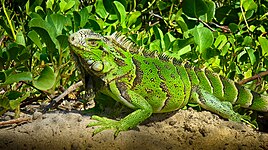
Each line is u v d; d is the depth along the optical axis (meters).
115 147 4.63
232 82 5.49
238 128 5.03
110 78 4.70
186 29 6.25
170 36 6.07
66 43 5.25
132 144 4.68
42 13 6.08
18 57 5.24
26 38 5.82
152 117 5.03
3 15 6.58
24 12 6.60
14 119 4.91
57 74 5.47
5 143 4.58
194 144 4.86
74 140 4.63
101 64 4.65
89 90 4.92
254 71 6.19
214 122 5.07
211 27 6.96
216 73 5.46
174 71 4.96
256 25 6.86
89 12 6.12
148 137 4.77
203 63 5.96
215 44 6.16
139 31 6.84
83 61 4.67
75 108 5.59
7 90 5.46
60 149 4.62
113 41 4.76
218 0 7.26
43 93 5.56
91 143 4.62
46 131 4.68
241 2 6.62
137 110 4.73
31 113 5.34
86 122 4.78
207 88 5.32
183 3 6.50
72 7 6.32
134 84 4.77
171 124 4.95
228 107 5.19
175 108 4.99
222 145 4.90
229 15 6.95
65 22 5.67
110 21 6.19
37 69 5.63
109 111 5.15
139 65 4.82
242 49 6.29
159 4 6.66
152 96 4.83
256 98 5.55
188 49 6.00
